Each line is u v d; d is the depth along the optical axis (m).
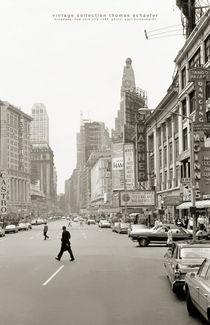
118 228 60.81
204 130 37.06
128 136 103.69
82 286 15.69
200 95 44.03
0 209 89.94
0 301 12.97
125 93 106.44
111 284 16.11
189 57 54.66
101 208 162.00
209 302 8.33
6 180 91.38
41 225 114.19
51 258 26.70
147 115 84.44
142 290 14.71
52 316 10.92
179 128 60.16
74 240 45.31
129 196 70.38
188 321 10.27
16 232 69.06
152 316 10.85
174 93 63.28
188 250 14.15
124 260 24.91
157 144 79.12
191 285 10.27
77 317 10.80
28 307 12.05
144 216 67.69
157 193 77.75
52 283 16.47
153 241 35.66
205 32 48.28
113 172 110.44
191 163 32.00
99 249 33.16
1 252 32.06
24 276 18.61
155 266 21.91
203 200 44.94
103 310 11.60
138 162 83.69
